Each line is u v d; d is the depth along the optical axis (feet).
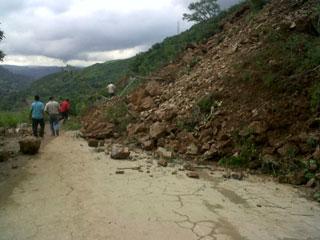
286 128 32.71
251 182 27.81
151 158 34.68
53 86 298.15
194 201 22.99
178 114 41.83
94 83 245.86
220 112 37.55
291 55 38.47
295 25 42.88
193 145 35.68
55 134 49.75
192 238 17.83
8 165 31.12
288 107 33.83
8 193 23.84
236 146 33.45
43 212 20.67
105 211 20.92
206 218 20.34
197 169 31.19
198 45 61.31
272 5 52.47
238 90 38.86
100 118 52.65
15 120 63.05
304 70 35.91
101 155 35.60
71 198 22.98
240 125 34.81
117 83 86.33
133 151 37.88
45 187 25.13
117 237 17.76
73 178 27.35
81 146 40.57
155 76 59.11
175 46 72.08
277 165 30.01
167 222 19.62
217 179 28.25
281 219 20.68
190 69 53.88
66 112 65.87
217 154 33.88
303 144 30.53
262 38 45.27
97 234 18.03
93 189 24.79
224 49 51.70
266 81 36.83
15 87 529.45
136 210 21.18
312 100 32.81
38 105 46.29
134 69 83.92
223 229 18.99
